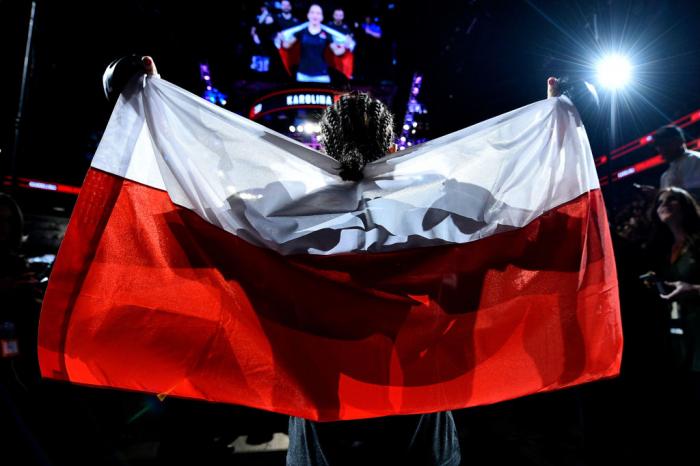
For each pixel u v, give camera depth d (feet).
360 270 4.49
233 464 10.68
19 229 8.51
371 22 44.60
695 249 8.89
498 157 5.02
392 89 39.68
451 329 4.44
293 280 4.44
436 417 4.33
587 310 4.62
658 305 10.03
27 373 8.21
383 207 4.67
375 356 4.28
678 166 11.94
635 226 12.99
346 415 4.09
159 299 4.46
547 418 13.15
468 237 4.70
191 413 9.91
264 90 40.88
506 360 4.42
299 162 4.78
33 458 7.59
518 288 4.62
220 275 4.51
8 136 22.62
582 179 5.04
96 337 4.32
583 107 5.27
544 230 4.83
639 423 10.55
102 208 4.57
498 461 10.72
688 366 9.02
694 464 9.33
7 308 8.03
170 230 4.62
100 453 10.01
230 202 4.66
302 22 40.70
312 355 4.26
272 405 4.16
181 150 4.77
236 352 4.33
